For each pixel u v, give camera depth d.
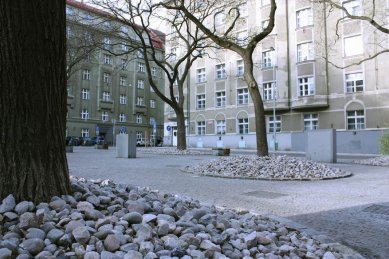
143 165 15.19
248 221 4.49
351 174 12.05
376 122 31.25
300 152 33.38
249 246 3.47
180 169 13.20
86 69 53.28
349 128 33.06
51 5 3.92
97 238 2.96
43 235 2.95
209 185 9.16
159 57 68.06
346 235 4.75
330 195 7.84
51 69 3.92
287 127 36.72
